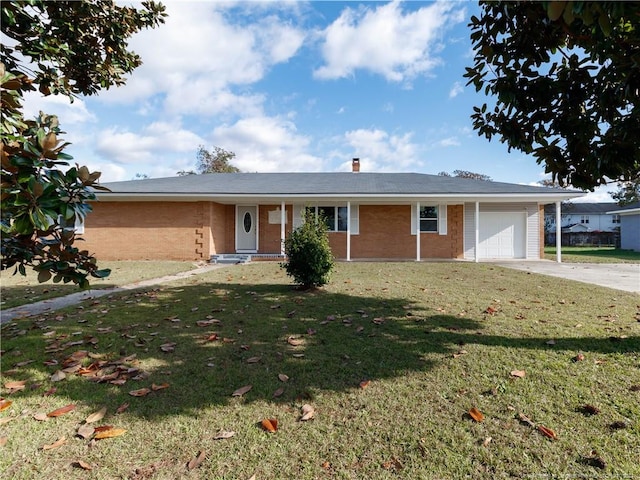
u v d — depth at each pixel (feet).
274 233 51.03
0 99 5.77
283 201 46.19
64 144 5.98
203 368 10.91
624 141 10.00
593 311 17.51
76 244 45.44
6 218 5.36
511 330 14.37
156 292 22.90
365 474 6.35
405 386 9.61
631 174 11.15
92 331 14.56
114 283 26.63
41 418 8.17
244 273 32.76
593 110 11.05
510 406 8.46
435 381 9.86
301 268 23.13
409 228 49.75
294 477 6.29
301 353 12.04
